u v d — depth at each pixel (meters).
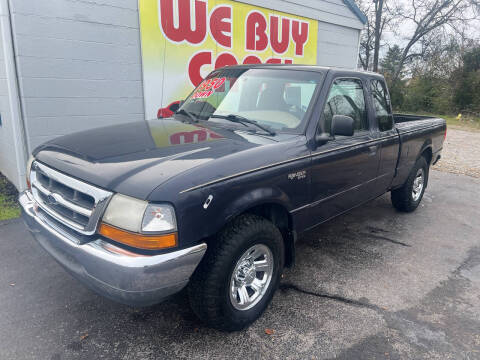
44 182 2.78
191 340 2.74
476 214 5.70
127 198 2.21
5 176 6.55
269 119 3.41
